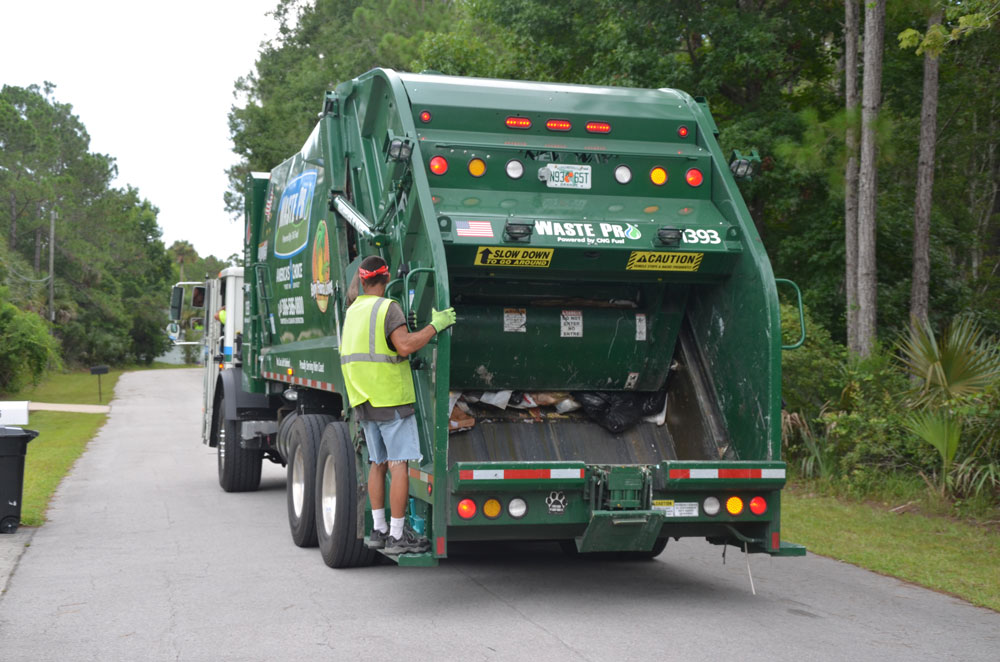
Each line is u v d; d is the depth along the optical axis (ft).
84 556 26.08
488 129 21.76
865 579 23.61
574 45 61.87
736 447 21.57
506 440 23.29
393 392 19.92
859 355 40.83
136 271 277.03
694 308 23.11
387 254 22.30
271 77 167.94
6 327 111.65
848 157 43.75
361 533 22.26
